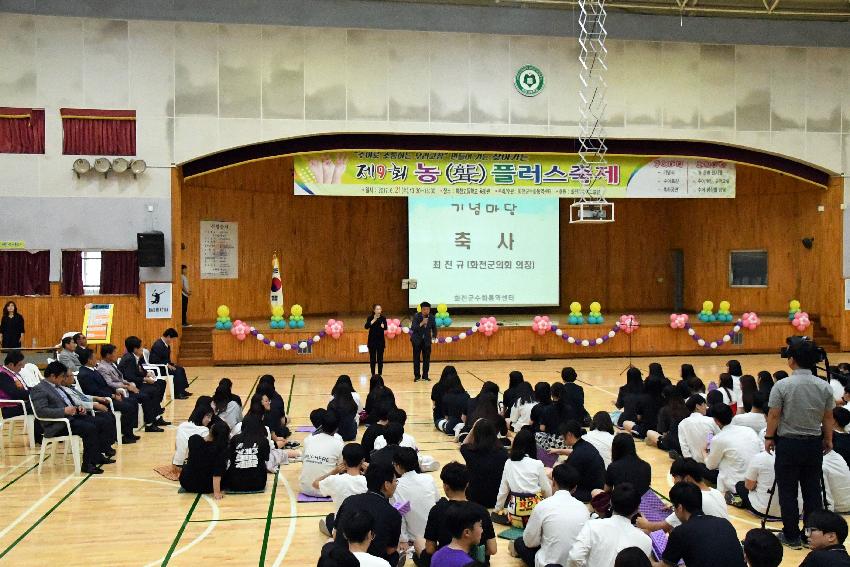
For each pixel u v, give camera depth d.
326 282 25.08
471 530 4.84
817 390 6.62
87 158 18.23
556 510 5.87
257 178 23.11
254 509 8.12
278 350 19.52
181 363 19.12
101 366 11.30
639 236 27.56
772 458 7.57
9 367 10.43
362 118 19.17
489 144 19.94
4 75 18.02
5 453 10.60
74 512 8.02
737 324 21.00
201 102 18.64
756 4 20.09
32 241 18.11
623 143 20.44
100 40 18.33
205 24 18.64
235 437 8.77
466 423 10.85
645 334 20.89
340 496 6.78
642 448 10.60
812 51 20.81
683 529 4.96
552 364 19.50
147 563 6.62
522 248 22.48
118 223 18.39
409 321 20.92
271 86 18.88
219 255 22.14
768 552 4.38
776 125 20.70
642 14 20.09
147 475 9.44
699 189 20.84
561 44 19.89
